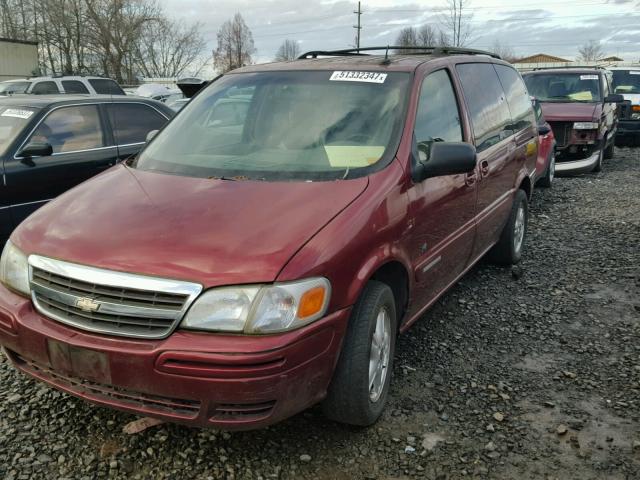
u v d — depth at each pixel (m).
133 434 3.16
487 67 5.35
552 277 5.71
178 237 2.78
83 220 3.04
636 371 3.91
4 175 5.73
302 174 3.38
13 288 3.01
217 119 4.05
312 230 2.82
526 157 5.92
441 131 4.07
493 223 5.07
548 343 4.33
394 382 3.73
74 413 3.33
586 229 7.46
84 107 6.62
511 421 3.34
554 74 12.86
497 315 4.81
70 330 2.74
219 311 2.57
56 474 2.86
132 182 3.46
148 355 2.57
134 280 2.63
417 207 3.48
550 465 2.98
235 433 3.18
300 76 4.12
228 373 2.53
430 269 3.77
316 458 3.00
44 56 52.16
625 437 3.21
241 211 2.95
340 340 2.85
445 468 2.95
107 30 50.62
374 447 3.09
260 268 2.61
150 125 7.20
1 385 3.63
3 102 6.61
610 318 4.77
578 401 3.56
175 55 60.88
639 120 16.33
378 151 3.49
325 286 2.73
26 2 50.84
